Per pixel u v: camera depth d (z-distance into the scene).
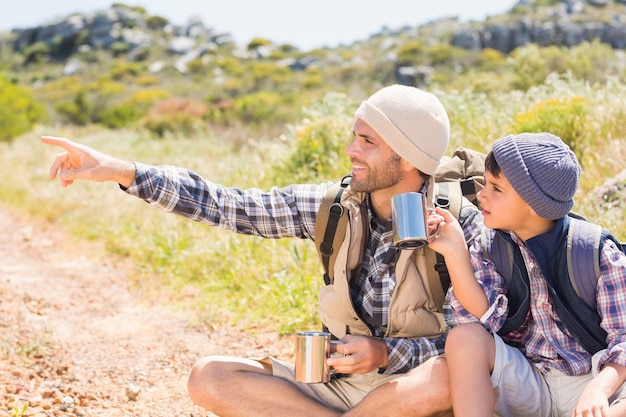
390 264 2.70
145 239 7.43
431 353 2.65
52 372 4.31
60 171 2.74
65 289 6.53
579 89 7.54
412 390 2.43
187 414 3.67
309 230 2.94
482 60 60.53
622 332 2.35
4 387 3.94
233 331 4.92
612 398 2.31
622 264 2.36
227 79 69.38
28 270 7.35
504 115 7.03
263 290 5.50
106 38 91.75
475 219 2.72
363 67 62.78
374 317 2.73
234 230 2.96
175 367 4.41
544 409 2.49
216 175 8.84
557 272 2.42
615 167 5.27
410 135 2.67
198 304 5.58
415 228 2.48
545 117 6.47
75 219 9.46
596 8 81.44
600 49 15.57
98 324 5.46
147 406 3.80
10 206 11.46
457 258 2.54
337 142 7.51
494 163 2.48
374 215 2.79
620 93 6.94
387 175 2.70
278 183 7.35
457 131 7.01
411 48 61.72
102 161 2.74
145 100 52.69
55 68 89.12
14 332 5.00
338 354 2.68
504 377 2.42
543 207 2.39
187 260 6.62
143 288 6.39
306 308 4.83
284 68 72.19
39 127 27.08
